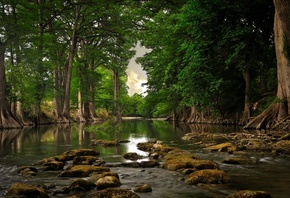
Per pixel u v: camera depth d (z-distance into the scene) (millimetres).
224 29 21484
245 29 20375
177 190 6168
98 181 6402
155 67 35656
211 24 21203
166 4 35406
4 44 30719
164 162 8742
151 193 5969
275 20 18891
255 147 11664
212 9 20594
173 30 27125
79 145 14578
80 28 47875
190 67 23781
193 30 22203
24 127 33562
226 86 29094
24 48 33875
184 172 7586
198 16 20891
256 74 28203
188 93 25828
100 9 45656
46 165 8734
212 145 13070
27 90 36406
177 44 28828
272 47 23969
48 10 40750
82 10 48000
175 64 29656
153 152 11031
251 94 27125
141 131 23969
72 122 49594
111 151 12125
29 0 39406
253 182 6805
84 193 5977
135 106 68062
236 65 24766
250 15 21812
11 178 7383
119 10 46844
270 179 7082
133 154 10352
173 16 28406
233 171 7945
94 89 64312
